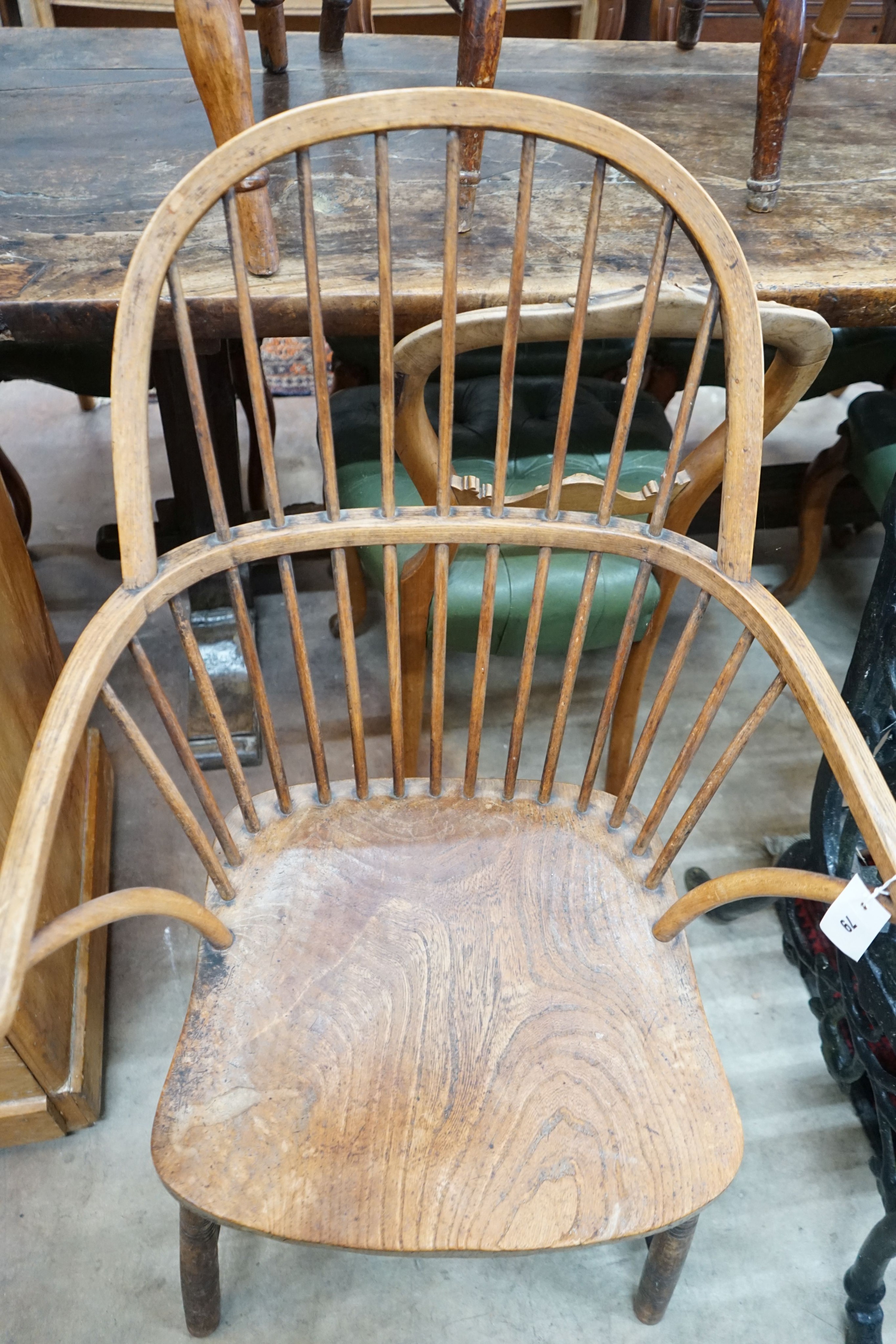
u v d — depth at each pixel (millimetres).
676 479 897
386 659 1688
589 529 744
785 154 1207
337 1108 674
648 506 922
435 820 869
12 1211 1016
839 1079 998
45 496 1988
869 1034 869
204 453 668
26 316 870
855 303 966
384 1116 671
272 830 854
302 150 588
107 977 1204
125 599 662
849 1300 939
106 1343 933
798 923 1041
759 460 675
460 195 979
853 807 605
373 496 1222
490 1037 718
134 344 619
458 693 1627
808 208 1097
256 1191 631
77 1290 967
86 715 595
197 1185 633
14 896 501
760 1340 959
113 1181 1039
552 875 830
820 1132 1114
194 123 1177
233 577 731
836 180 1157
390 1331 951
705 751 1560
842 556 1958
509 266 953
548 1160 652
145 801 1422
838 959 944
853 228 1062
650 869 833
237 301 641
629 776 833
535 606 784
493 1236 617
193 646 735
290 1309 960
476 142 934
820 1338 963
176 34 1414
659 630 1135
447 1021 726
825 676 650
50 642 1208
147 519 657
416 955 768
